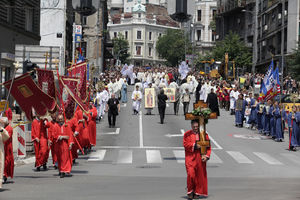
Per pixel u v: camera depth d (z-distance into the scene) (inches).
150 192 505.4
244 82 2418.8
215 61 3100.4
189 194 467.8
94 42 3238.2
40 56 1408.7
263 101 1250.6
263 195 480.4
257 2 3208.7
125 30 7524.6
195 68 3853.3
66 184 564.1
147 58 7485.2
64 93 711.1
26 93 625.6
